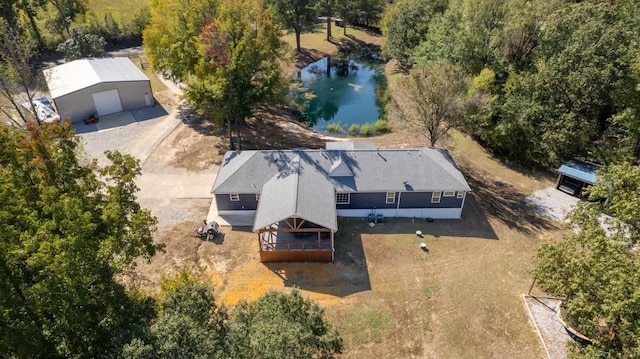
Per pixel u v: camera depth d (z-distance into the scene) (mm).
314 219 29625
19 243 16938
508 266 31031
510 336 25609
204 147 45594
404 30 65625
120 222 20281
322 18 100562
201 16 46656
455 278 29828
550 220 36219
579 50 39406
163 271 29547
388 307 27453
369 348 24766
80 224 17391
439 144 47688
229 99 41562
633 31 39094
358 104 63000
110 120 50031
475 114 41062
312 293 28328
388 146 47719
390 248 32406
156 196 37469
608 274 18281
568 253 22125
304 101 63312
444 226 35031
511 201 38656
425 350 24734
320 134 52562
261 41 44094
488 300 28078
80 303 18016
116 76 51312
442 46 51125
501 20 45594
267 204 31375
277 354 15320
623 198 21031
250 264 30641
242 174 34844
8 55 44250
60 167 19625
